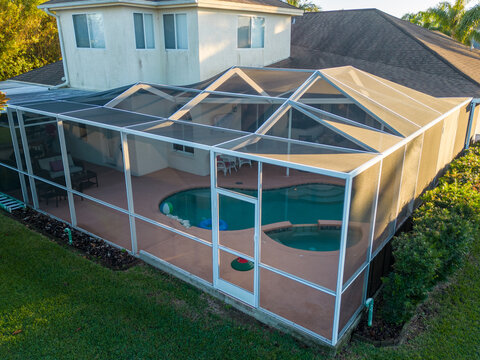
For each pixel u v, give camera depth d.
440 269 7.15
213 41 15.49
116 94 12.12
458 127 14.38
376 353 6.45
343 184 11.02
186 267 8.80
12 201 13.05
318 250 9.20
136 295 8.02
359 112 8.66
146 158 15.58
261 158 6.68
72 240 10.40
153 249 9.67
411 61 18.33
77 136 14.38
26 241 10.32
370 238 7.03
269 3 17.95
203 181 14.80
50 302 7.79
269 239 9.66
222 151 7.28
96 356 6.44
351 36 21.95
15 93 16.00
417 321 7.23
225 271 8.38
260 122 9.03
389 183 7.50
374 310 7.50
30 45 31.23
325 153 6.83
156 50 16.03
